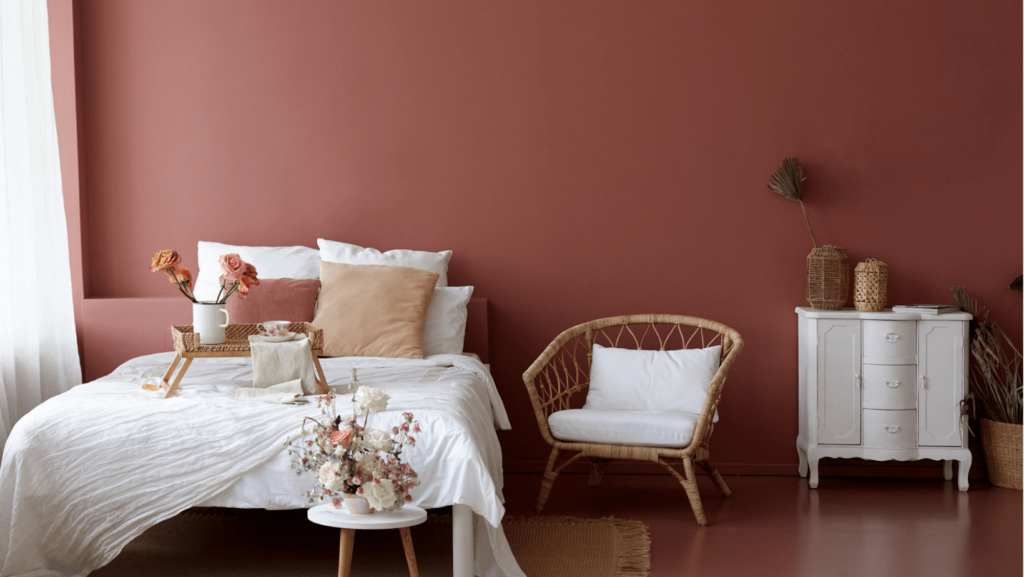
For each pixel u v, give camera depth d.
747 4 4.12
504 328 4.23
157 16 4.23
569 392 3.84
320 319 3.67
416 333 3.67
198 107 4.25
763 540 3.12
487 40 4.20
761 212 4.14
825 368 3.87
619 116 4.17
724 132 4.14
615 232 4.19
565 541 3.10
